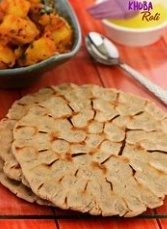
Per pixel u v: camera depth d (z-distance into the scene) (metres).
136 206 0.56
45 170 0.58
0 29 0.65
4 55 0.66
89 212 0.55
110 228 0.56
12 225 0.56
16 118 0.64
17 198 0.58
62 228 0.56
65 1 0.74
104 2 0.80
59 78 0.73
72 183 0.57
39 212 0.57
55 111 0.65
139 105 0.67
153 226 0.57
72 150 0.60
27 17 0.68
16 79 0.67
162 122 0.65
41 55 0.66
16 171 0.58
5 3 0.66
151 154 0.61
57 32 0.69
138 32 0.78
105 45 0.77
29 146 0.60
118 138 0.62
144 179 0.58
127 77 0.74
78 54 0.77
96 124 0.64
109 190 0.57
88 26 0.83
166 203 0.59
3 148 0.60
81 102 0.66
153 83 0.74
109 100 0.67
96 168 0.58
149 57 0.78
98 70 0.75
